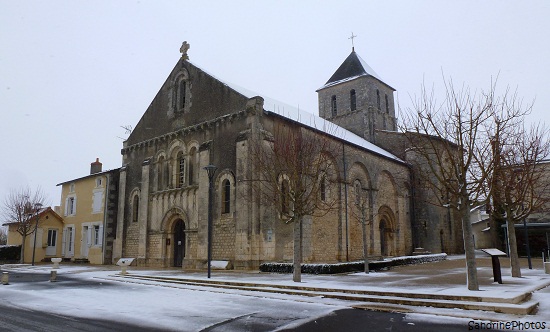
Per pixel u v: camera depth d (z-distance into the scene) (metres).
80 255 31.25
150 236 25.39
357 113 40.53
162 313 9.38
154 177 26.11
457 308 9.54
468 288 11.16
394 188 32.78
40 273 20.75
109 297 11.95
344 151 26.39
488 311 9.14
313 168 17.75
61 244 33.50
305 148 17.61
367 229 28.20
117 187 30.42
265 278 15.53
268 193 19.70
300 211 14.96
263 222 20.00
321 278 15.40
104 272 20.58
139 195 26.97
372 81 41.16
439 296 10.18
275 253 20.27
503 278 15.22
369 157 29.55
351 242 26.28
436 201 35.75
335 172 25.36
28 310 9.75
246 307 10.12
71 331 7.55
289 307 10.06
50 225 33.06
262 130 21.06
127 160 28.59
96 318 8.80
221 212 21.47
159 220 25.02
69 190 34.06
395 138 37.69
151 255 25.02
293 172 15.64
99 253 29.27
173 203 24.38
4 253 30.83
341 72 43.44
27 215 31.31
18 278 17.84
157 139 26.39
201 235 21.91
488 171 12.02
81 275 19.20
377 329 7.74
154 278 16.70
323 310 9.62
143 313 9.38
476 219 47.88
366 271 17.83
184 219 23.47
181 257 24.09
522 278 15.17
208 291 13.20
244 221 19.91
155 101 27.83
